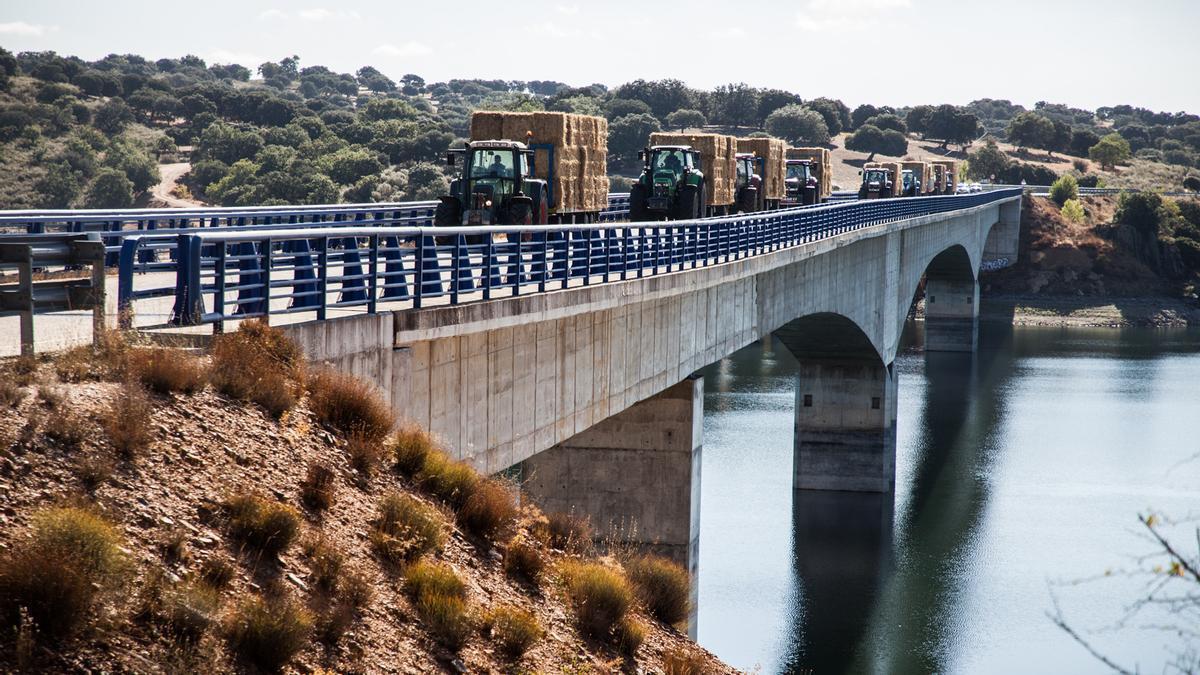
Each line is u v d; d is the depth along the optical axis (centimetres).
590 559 1716
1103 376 9350
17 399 1136
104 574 962
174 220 2936
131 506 1088
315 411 1474
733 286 3731
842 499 5462
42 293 1295
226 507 1164
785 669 3394
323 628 1110
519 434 2306
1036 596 4059
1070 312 14150
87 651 908
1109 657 3484
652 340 3050
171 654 948
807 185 6506
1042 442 6662
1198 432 6906
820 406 5697
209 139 17075
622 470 3566
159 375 1298
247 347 1433
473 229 1978
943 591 4128
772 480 5694
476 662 1230
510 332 2230
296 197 13800
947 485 5728
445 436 1998
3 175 14250
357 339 1675
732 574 4288
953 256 10119
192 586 1023
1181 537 4684
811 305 4691
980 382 9025
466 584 1363
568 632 1432
